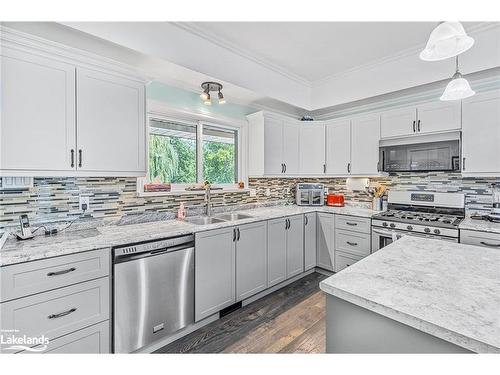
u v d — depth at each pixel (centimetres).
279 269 291
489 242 211
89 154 183
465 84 148
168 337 199
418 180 308
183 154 288
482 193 264
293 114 394
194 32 227
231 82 258
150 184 248
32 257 139
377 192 331
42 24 167
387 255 136
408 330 85
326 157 359
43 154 164
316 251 343
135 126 206
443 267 118
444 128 263
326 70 319
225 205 314
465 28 236
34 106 160
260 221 269
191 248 210
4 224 176
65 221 201
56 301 147
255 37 244
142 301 181
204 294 219
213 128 318
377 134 312
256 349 190
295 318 233
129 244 176
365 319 96
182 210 260
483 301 87
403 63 281
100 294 163
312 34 240
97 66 185
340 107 359
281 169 339
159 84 256
